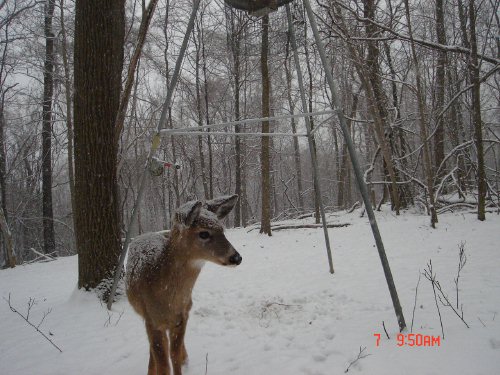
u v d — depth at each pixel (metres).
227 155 25.25
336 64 17.34
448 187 14.02
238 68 18.08
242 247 10.40
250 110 22.39
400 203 13.38
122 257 5.11
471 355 3.40
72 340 4.59
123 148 11.68
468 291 5.11
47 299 6.45
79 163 5.97
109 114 6.06
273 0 4.45
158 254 3.56
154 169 4.62
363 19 9.24
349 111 19.84
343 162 21.89
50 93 16.38
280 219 22.17
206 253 3.39
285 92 20.33
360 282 6.15
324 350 3.90
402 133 13.94
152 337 3.43
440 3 12.45
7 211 17.98
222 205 3.78
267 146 12.27
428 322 4.27
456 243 7.79
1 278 9.30
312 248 9.23
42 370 3.93
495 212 10.56
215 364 3.86
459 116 14.89
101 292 5.86
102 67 5.94
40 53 15.86
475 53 9.17
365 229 10.59
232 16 17.50
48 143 17.14
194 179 22.89
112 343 4.47
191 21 4.10
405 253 7.60
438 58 12.94
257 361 3.83
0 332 5.02
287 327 4.68
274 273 7.29
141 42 5.89
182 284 3.46
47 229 17.00
